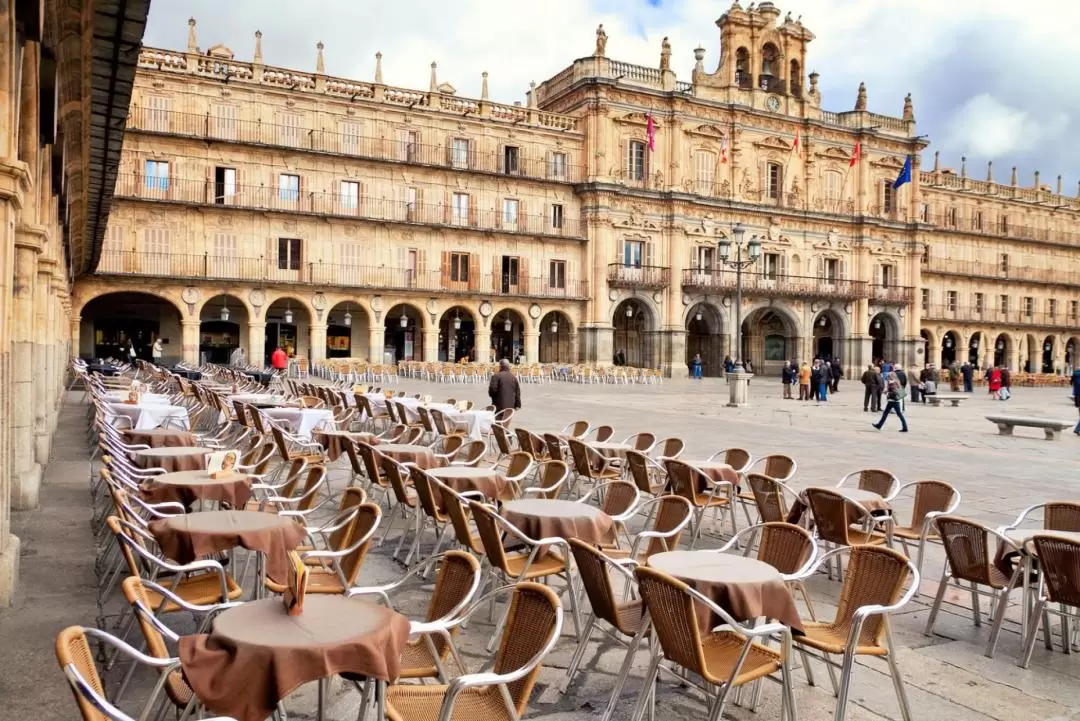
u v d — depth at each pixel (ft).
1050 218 260.62
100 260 131.34
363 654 13.12
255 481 32.50
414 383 132.36
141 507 25.77
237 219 142.10
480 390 117.29
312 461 40.47
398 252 156.35
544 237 169.07
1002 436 75.56
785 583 17.97
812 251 197.47
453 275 161.68
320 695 14.98
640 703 16.71
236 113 142.10
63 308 85.51
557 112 184.14
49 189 43.57
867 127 201.98
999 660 21.50
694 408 97.25
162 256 136.05
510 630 15.25
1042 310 255.70
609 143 173.78
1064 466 55.31
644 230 177.47
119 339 150.92
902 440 69.56
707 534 34.71
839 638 18.40
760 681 18.17
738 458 38.99
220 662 12.77
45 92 33.12
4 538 23.70
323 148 149.38
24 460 34.50
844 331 202.08
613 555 24.85
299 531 21.63
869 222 202.39
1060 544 20.62
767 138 190.80
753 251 100.07
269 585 20.36
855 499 29.12
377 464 33.88
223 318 139.54
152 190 135.44
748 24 189.67
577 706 18.20
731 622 15.35
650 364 179.93
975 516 37.63
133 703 17.37
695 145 182.91
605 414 86.12
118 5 27.68
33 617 22.02
